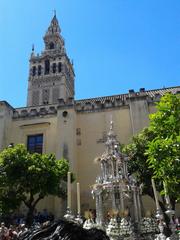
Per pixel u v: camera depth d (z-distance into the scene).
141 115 33.22
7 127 35.66
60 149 32.25
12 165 24.06
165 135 12.17
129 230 13.39
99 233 2.09
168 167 11.29
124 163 17.72
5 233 16.67
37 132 35.69
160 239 13.25
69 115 34.25
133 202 16.88
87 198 31.25
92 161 33.06
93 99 38.84
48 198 31.25
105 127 34.62
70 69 84.44
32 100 72.81
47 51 80.12
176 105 12.26
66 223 2.07
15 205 24.48
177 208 28.00
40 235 1.96
